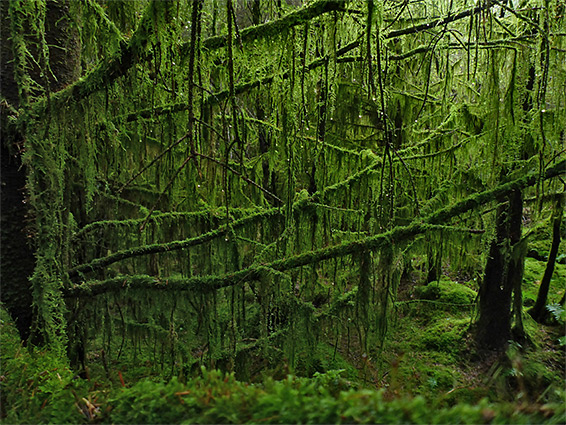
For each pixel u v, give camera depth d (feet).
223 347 9.26
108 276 10.98
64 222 8.20
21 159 6.69
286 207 8.04
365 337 7.91
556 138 8.13
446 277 20.03
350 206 10.11
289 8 7.92
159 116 8.21
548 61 6.90
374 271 7.70
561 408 2.31
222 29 6.56
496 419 2.16
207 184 10.00
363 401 2.31
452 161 10.78
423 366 12.70
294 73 5.99
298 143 7.50
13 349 5.62
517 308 13.48
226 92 7.90
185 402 2.88
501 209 12.03
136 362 10.42
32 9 5.92
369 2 4.94
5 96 6.98
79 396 3.58
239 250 9.21
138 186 11.94
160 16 4.98
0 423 3.52
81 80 6.71
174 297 8.08
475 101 11.74
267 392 2.70
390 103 14.28
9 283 6.92
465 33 10.12
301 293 9.29
